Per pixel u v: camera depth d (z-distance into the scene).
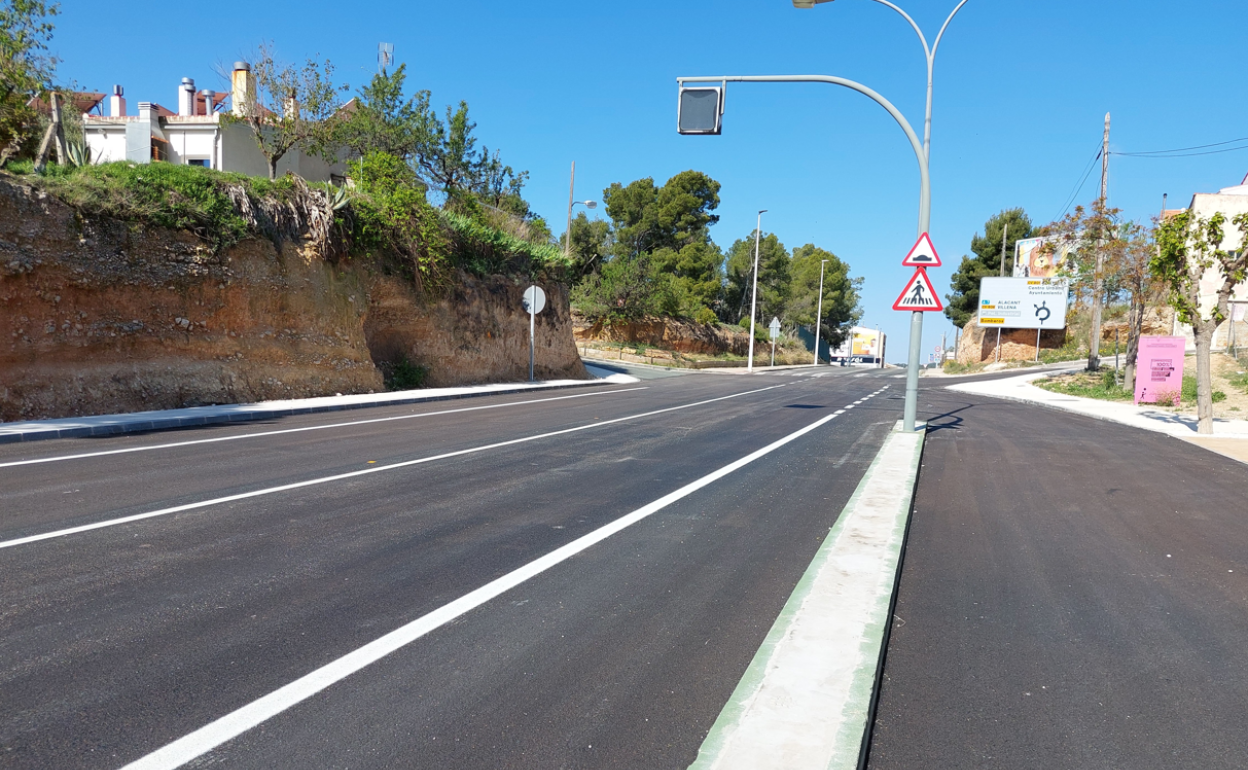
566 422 14.95
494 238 27.34
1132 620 4.74
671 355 49.62
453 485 8.27
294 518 6.62
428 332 23.27
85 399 13.16
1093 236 28.66
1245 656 4.22
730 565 5.59
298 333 17.78
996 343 55.47
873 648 3.87
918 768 3.03
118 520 6.38
